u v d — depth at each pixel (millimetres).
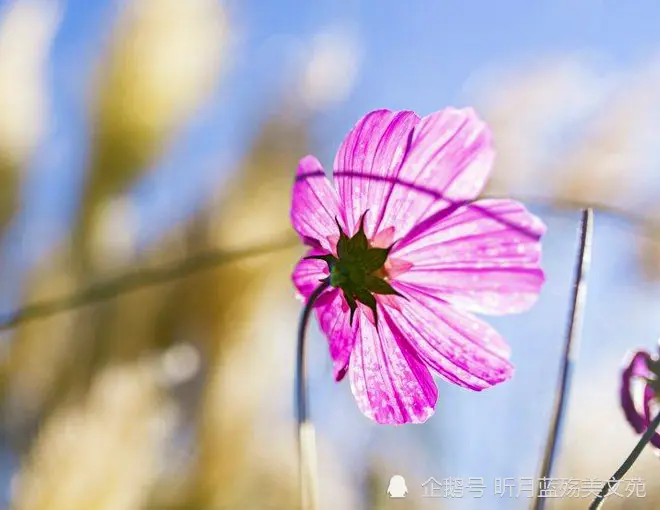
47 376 792
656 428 434
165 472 728
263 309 824
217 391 777
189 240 842
